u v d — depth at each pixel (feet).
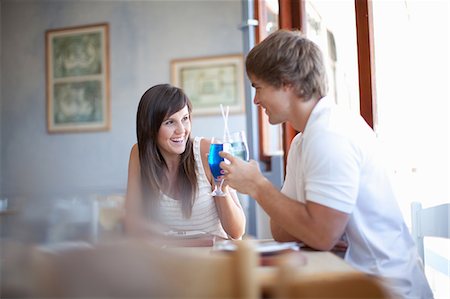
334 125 3.81
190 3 14.57
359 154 3.81
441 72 5.49
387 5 6.04
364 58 6.12
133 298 1.85
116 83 15.08
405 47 5.84
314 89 4.09
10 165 15.94
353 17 6.38
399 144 5.85
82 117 15.34
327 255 3.40
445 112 5.44
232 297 1.85
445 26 5.47
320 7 7.04
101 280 1.86
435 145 5.51
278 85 4.06
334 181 3.59
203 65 14.37
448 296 5.26
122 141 15.01
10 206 2.56
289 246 3.43
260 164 9.17
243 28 8.88
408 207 5.72
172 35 14.67
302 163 3.99
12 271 1.96
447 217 4.69
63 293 1.88
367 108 6.08
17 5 16.03
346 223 3.67
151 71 14.82
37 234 2.13
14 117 15.96
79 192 2.89
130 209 2.15
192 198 5.83
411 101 5.77
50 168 15.44
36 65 15.84
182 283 1.85
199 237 4.92
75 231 2.12
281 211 3.69
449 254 5.27
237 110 14.03
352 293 1.97
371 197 3.87
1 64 16.12
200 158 5.96
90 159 15.29
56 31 15.65
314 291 1.96
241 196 10.43
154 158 5.89
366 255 3.88
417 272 3.88
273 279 2.01
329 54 6.89
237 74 14.08
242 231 5.87
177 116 5.78
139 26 14.94
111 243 1.88
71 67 15.49
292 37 4.15
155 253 1.87
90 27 15.34
